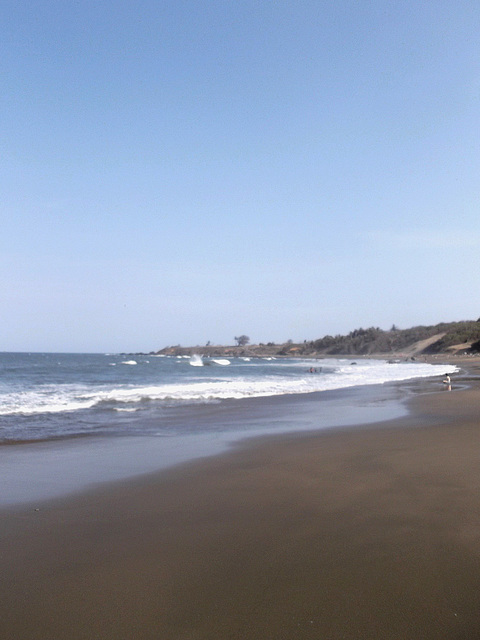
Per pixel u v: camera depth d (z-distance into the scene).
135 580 3.91
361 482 6.83
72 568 4.14
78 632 3.18
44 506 5.93
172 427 12.53
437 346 135.88
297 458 8.56
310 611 3.40
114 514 5.62
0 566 4.19
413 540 4.62
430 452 8.79
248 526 5.14
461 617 3.29
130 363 77.19
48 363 71.69
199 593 3.68
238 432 11.66
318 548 4.48
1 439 10.69
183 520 5.38
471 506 5.64
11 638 3.11
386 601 3.51
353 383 29.97
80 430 12.01
